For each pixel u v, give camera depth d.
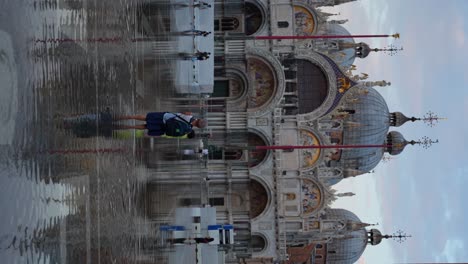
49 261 10.97
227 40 49.31
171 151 33.34
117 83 18.31
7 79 9.37
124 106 19.42
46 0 11.30
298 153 48.66
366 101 57.94
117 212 17.62
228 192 48.62
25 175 10.01
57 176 11.75
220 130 48.69
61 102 12.24
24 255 9.68
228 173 47.91
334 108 49.66
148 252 22.92
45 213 10.89
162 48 29.58
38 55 10.81
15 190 9.52
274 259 47.97
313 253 65.81
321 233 48.59
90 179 14.52
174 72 34.56
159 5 28.83
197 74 40.81
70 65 12.99
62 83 12.34
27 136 10.19
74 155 13.07
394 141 61.75
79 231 13.28
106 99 16.70
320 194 48.75
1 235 8.84
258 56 49.31
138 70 22.36
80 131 13.68
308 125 49.19
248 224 47.97
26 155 10.10
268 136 48.47
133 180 20.58
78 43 13.76
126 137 19.50
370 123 57.62
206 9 41.66
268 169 48.00
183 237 31.94
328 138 49.50
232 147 46.50
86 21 14.55
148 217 23.56
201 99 47.41
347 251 67.56
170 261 28.88
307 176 48.44
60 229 11.76
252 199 48.81
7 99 9.36
